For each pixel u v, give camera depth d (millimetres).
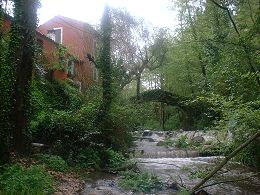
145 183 10961
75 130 14328
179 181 11633
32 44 12000
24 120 12078
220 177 11906
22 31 11328
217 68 12070
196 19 30281
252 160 13438
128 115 17188
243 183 11273
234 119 9656
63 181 10570
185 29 33031
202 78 21172
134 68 34938
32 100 13320
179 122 40938
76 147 14086
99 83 18469
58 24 34562
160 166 14680
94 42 30609
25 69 11953
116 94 17000
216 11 15148
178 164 15000
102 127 15398
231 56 10680
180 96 32438
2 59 10914
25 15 11445
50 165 11758
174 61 35938
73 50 30859
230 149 11508
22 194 7770
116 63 25625
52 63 22938
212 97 11320
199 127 29250
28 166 10750
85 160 13688
